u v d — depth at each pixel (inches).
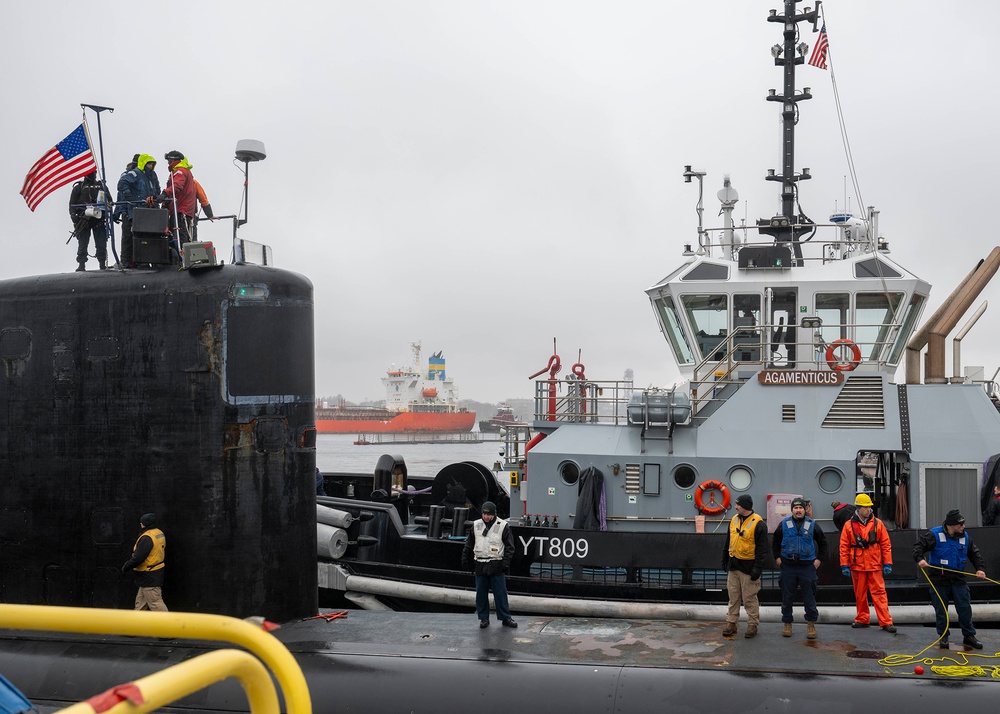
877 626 407.8
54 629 118.6
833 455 528.1
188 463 359.3
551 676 321.7
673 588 500.1
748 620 377.4
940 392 535.5
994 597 484.4
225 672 99.0
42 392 376.5
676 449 550.6
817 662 337.1
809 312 604.7
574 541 518.9
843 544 404.5
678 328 645.9
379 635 366.9
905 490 542.0
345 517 473.1
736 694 308.7
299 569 376.8
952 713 295.6
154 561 350.3
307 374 384.5
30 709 120.3
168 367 362.6
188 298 361.7
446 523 629.3
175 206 396.8
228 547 357.1
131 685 89.2
